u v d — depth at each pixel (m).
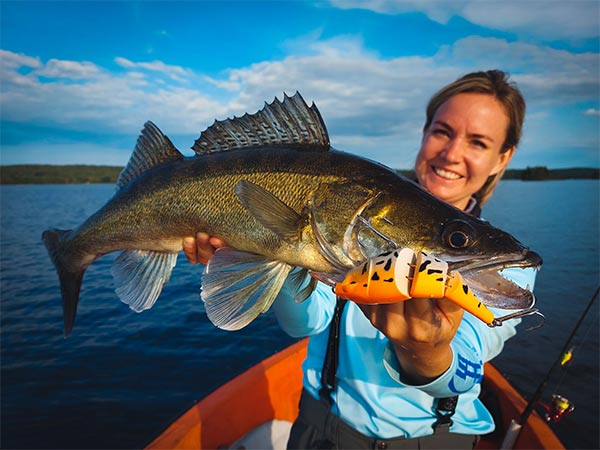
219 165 0.51
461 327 0.43
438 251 0.40
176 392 1.22
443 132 0.64
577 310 1.86
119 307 1.96
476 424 0.48
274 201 0.43
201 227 0.51
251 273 0.47
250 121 0.51
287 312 0.50
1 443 1.01
